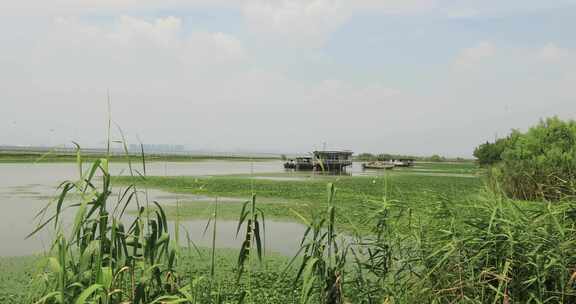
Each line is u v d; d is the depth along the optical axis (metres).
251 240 3.43
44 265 2.57
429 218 4.20
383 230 4.07
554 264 3.28
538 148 17.36
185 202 17.34
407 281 3.72
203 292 3.99
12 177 33.31
